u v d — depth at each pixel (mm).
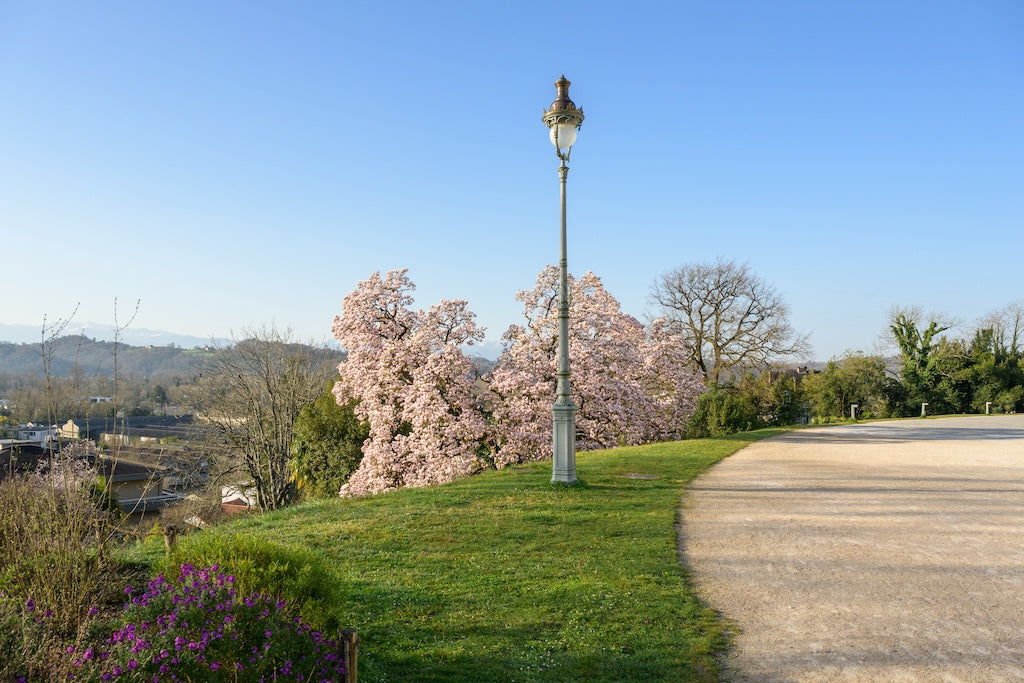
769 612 6602
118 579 6672
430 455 20625
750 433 28172
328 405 32094
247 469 33219
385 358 22688
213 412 33906
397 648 5812
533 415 21562
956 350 51906
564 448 13141
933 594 7035
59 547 5914
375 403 22906
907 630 6094
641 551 8672
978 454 19234
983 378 50156
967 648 5684
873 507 11312
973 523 10125
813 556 8461
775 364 47469
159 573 5789
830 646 5777
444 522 10359
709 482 13891
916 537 9320
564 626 6301
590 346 23562
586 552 8688
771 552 8656
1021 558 8273
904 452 19891
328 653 4652
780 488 13164
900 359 54594
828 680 5152
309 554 5922
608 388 23469
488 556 8570
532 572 7875
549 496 12164
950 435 26656
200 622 4473
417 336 22672
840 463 17125
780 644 5844
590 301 25312
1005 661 5418
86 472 6539
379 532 9812
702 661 5508
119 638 4320
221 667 4273
